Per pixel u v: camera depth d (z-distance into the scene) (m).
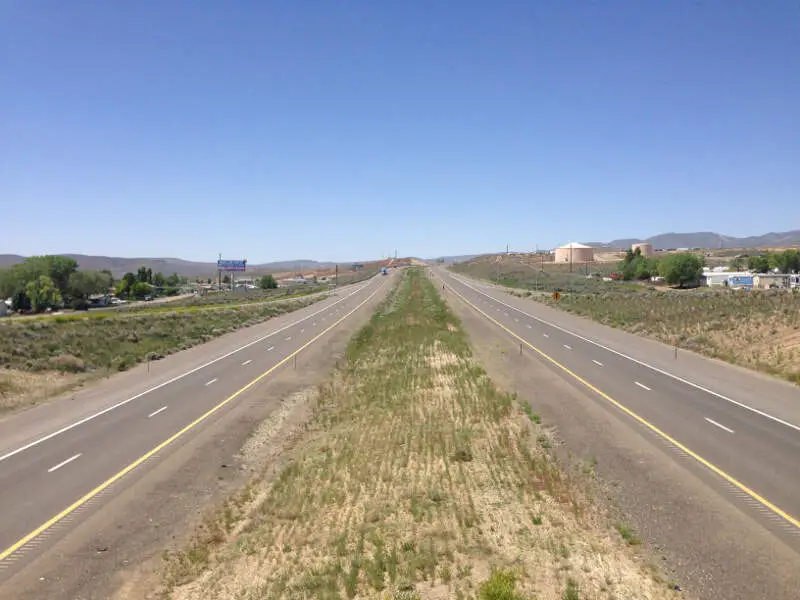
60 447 19.56
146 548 12.80
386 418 22.72
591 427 20.11
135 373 33.53
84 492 15.76
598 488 14.70
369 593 10.28
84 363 34.28
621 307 60.09
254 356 39.84
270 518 14.09
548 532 12.37
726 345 36.06
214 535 13.43
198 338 47.50
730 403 23.06
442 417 22.27
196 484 16.69
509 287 113.06
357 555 11.70
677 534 12.09
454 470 16.38
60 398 27.05
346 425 22.44
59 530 13.54
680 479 15.03
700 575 10.52
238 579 11.29
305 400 27.36
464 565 11.07
